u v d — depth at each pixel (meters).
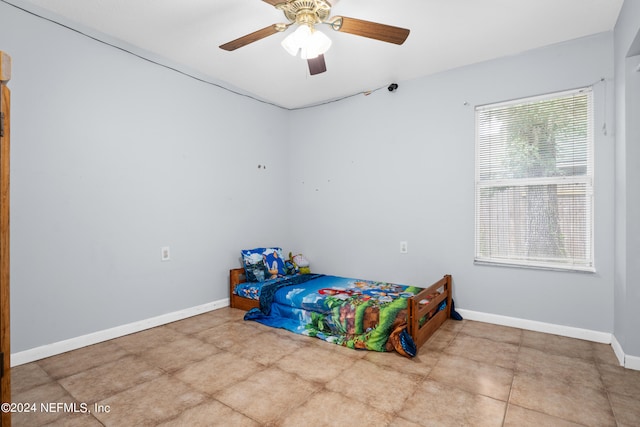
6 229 1.15
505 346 2.46
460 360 2.24
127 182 2.74
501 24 2.39
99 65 2.57
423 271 3.32
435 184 3.25
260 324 2.98
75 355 2.33
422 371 2.09
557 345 2.48
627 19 2.05
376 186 3.62
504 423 1.58
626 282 2.12
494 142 2.99
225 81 3.49
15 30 2.17
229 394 1.83
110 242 2.64
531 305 2.79
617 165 2.35
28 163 2.23
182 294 3.13
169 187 3.04
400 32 1.90
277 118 4.19
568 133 2.68
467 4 2.15
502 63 2.91
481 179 3.05
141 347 2.47
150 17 2.36
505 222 2.94
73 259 2.44
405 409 1.69
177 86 3.09
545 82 2.73
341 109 3.89
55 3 2.20
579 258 2.64
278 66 3.12
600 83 2.52
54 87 2.34
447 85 3.18
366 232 3.70
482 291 3.02
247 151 3.78
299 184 4.26
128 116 2.75
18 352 2.18
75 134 2.45
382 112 3.57
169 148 3.04
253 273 3.50
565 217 2.69
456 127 3.13
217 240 3.46
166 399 1.79
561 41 2.64
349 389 1.88
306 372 2.08
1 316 1.12
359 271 3.76
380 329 2.42
